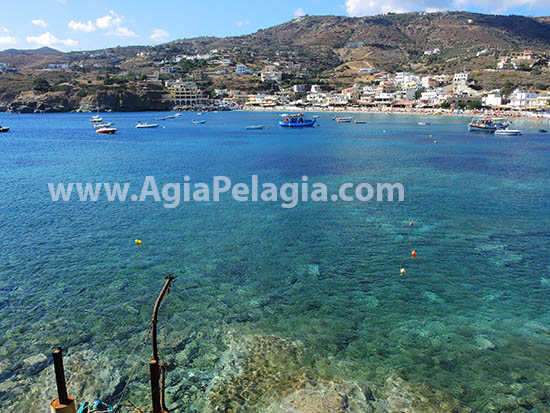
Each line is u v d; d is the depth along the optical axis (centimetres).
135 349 1653
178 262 2517
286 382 1448
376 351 1652
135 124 15250
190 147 8438
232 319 1884
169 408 1334
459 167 6072
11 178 4981
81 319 1866
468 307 2020
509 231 3144
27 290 2127
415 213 3616
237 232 3075
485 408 1341
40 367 1538
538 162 6562
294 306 2009
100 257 2573
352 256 2642
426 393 1405
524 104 18250
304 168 5916
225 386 1433
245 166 6053
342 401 1338
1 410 1323
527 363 1582
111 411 1245
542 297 2130
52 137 10362
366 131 12500
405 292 2170
